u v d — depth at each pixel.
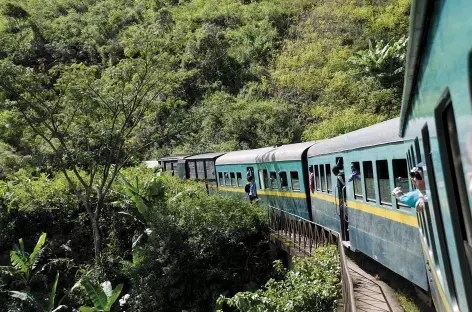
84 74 19.92
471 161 1.98
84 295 19.45
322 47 42.38
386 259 9.47
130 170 28.73
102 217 23.23
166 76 20.86
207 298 17.69
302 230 14.84
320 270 10.63
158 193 21.80
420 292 8.48
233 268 18.17
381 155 9.20
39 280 20.36
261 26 49.16
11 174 26.58
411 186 7.21
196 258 17.72
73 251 22.50
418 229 7.18
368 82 35.22
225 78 45.69
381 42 34.84
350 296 6.80
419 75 3.30
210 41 46.19
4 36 26.17
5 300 19.31
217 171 25.28
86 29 52.34
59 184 24.11
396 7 41.84
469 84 1.80
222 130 39.34
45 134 21.48
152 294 17.66
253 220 18.88
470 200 2.16
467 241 2.51
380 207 9.53
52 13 59.50
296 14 49.16
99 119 20.92
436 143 2.86
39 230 23.09
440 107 2.62
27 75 18.55
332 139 13.89
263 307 10.34
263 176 19.98
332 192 13.43
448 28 2.07
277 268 14.41
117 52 44.47
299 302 9.73
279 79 41.44
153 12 56.38
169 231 18.09
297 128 36.59
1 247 22.41
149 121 22.52
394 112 32.06
